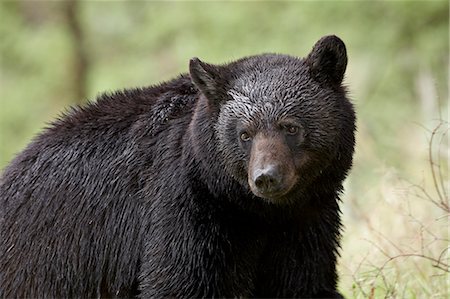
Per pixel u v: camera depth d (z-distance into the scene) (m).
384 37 27.52
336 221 10.48
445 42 26.95
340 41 9.69
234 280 10.20
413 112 25.06
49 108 33.59
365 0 27.52
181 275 9.96
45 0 33.47
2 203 10.91
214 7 29.22
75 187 10.62
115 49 33.06
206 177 9.90
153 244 10.10
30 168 10.89
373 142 18.45
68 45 33.12
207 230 9.98
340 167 9.84
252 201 9.84
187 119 10.32
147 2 32.25
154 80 30.59
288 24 27.86
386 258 11.96
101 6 33.09
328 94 9.70
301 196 9.83
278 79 9.65
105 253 10.52
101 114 10.89
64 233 10.58
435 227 12.82
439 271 11.86
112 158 10.58
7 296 10.78
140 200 10.34
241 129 9.54
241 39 28.53
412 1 27.02
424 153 16.27
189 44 28.89
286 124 9.45
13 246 10.73
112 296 10.66
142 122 10.60
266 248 10.45
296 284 10.50
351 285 11.67
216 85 9.79
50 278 10.64
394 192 13.40
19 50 33.50
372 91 27.30
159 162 10.29
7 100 33.44
